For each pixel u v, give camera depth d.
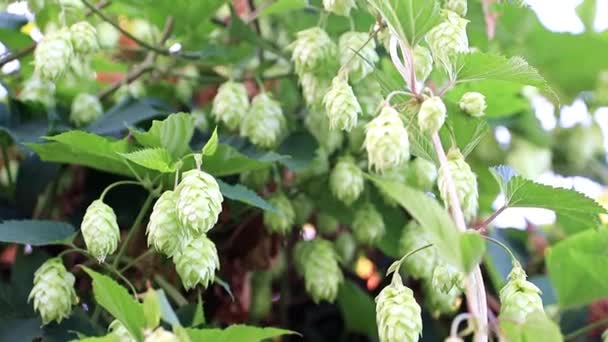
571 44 1.04
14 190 0.86
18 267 0.78
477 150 1.00
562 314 0.94
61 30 0.77
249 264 0.90
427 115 0.60
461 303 0.92
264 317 0.93
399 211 0.89
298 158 0.85
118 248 0.82
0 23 0.92
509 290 0.63
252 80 0.95
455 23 0.67
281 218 0.86
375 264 0.98
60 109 0.89
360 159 0.89
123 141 0.72
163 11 0.91
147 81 0.97
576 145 1.08
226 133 0.88
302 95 0.87
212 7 0.90
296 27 0.95
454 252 0.56
